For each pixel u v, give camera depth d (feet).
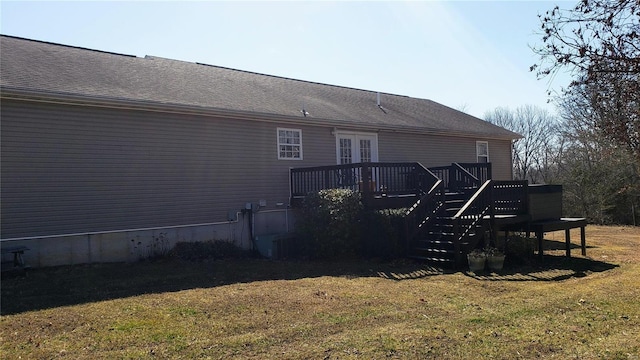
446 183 49.80
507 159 69.51
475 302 21.67
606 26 14.78
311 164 45.29
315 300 21.80
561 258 35.88
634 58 14.39
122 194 33.32
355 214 35.50
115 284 25.30
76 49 41.81
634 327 17.69
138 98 33.14
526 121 134.51
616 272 29.81
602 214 79.36
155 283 25.77
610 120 16.24
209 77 46.83
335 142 47.52
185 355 14.64
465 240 32.76
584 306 20.85
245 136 40.52
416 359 14.35
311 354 14.73
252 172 40.83
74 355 14.61
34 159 29.66
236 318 18.70
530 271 30.37
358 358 14.40
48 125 30.27
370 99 62.13
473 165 48.24
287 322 18.17
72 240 31.01
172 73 43.78
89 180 31.83
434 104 74.33
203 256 35.12
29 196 29.40
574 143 85.66
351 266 32.07
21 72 31.12
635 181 72.84
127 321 18.16
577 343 15.87
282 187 43.01
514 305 20.99
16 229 28.89
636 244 44.39
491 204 34.60
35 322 18.01
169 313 19.35
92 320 18.29
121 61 42.37
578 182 82.53
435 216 36.40
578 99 21.40
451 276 28.55
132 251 33.63
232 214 39.19
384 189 40.91
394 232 34.42
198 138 37.58
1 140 28.50
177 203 36.14
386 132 52.54
